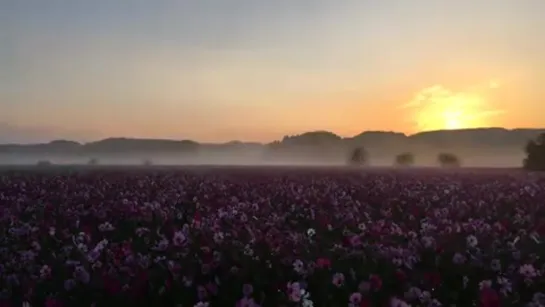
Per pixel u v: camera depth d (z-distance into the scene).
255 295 7.95
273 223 13.73
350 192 23.66
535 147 61.78
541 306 7.33
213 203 19.12
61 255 10.41
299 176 36.59
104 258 10.19
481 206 18.19
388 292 8.18
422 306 7.50
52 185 26.80
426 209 17.52
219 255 9.56
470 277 8.96
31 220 15.43
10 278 8.77
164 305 7.96
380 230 12.35
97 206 17.86
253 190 23.75
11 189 24.97
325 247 11.25
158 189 24.95
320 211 16.44
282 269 9.22
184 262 9.35
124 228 14.47
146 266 9.10
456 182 29.84
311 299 8.12
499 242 11.24
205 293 7.84
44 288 8.62
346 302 8.02
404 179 33.38
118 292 8.02
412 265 9.43
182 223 15.34
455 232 12.02
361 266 9.58
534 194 22.12
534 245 11.28
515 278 8.55
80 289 8.39
